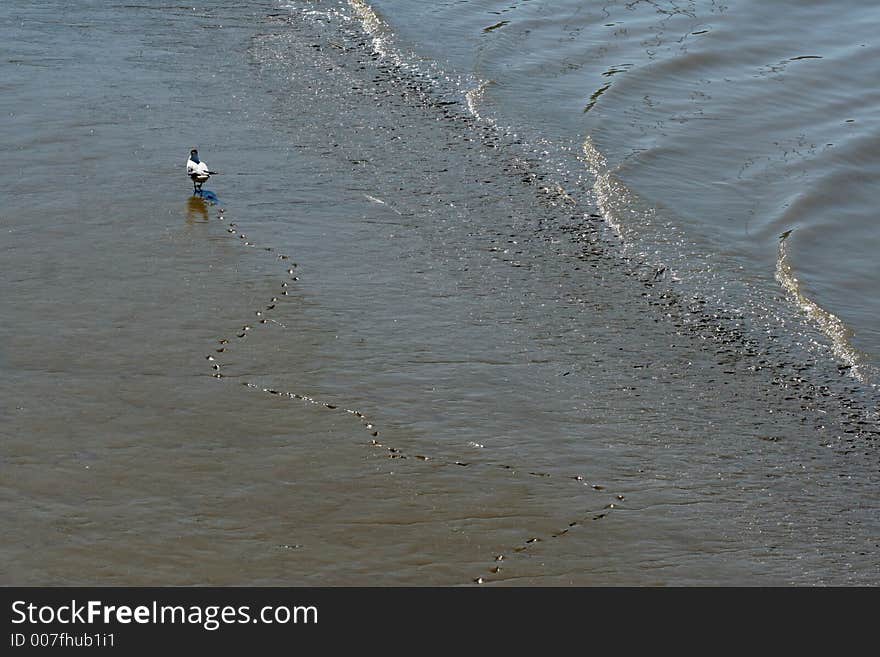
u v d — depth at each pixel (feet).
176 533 33.19
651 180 62.69
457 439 39.14
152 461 36.24
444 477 36.96
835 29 88.48
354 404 40.55
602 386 43.55
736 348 47.24
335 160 61.77
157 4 87.61
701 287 51.93
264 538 33.40
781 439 41.29
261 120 66.44
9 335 42.83
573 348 46.11
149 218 53.06
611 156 64.90
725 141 68.54
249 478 35.94
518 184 60.70
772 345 47.70
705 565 34.17
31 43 76.18
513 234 55.36
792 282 52.70
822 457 40.40
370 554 33.17
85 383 40.14
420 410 40.63
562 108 71.56
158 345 43.01
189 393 40.14
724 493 37.78
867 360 46.93
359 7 89.15
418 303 48.29
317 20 86.74
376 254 52.16
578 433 40.32
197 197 55.42
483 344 45.62
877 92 76.95
